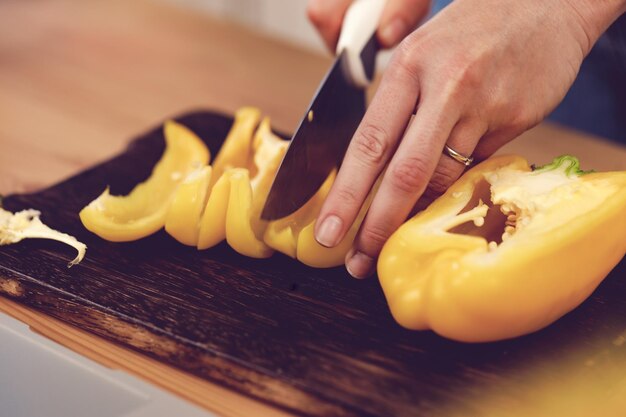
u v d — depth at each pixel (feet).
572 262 1.38
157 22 2.57
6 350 1.53
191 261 1.59
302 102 2.20
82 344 1.50
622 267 1.60
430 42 1.47
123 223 1.66
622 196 1.44
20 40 2.44
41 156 2.00
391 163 1.45
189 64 2.36
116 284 1.54
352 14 1.74
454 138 1.48
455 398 1.34
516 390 1.36
